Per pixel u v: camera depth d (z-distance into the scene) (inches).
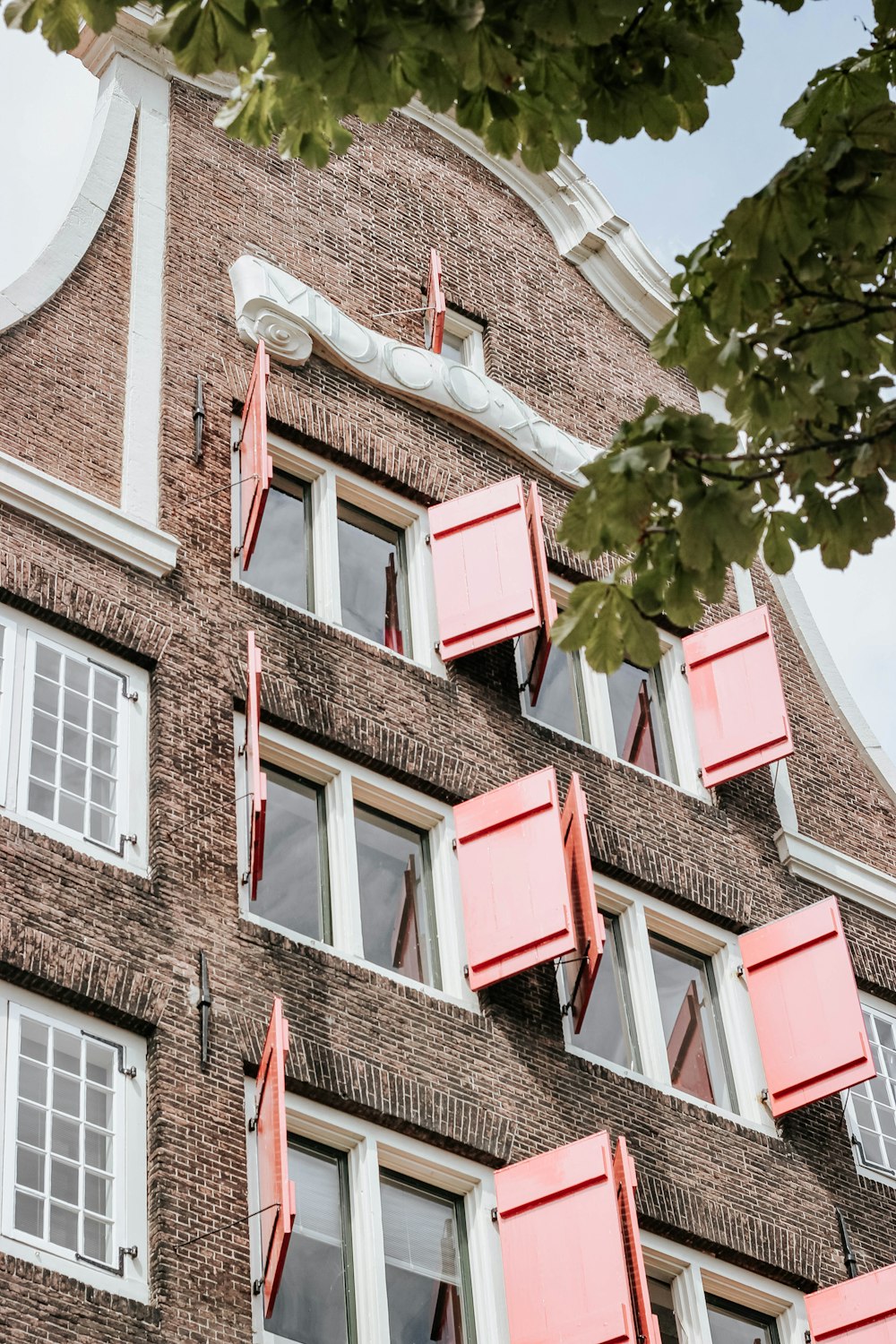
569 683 949.2
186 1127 663.8
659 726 976.3
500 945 794.8
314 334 936.3
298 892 781.9
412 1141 737.6
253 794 743.7
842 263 463.2
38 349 840.9
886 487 464.8
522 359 1043.9
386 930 802.2
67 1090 653.3
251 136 512.4
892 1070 940.6
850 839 996.6
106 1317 605.3
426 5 424.2
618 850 888.9
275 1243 639.1
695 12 471.5
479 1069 768.3
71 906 687.1
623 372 1085.8
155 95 984.3
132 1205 642.8
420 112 1094.4
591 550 458.3
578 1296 705.0
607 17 425.7
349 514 927.0
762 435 470.6
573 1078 797.2
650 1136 809.5
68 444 820.6
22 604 754.8
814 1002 876.6
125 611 781.3
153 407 861.8
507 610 889.5
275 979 726.5
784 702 943.7
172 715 766.5
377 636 892.0
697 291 471.8
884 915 978.7
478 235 1075.3
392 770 830.5
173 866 724.7
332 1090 717.3
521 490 930.7
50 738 732.0
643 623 464.8
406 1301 709.9
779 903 933.2
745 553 446.0
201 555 828.0
